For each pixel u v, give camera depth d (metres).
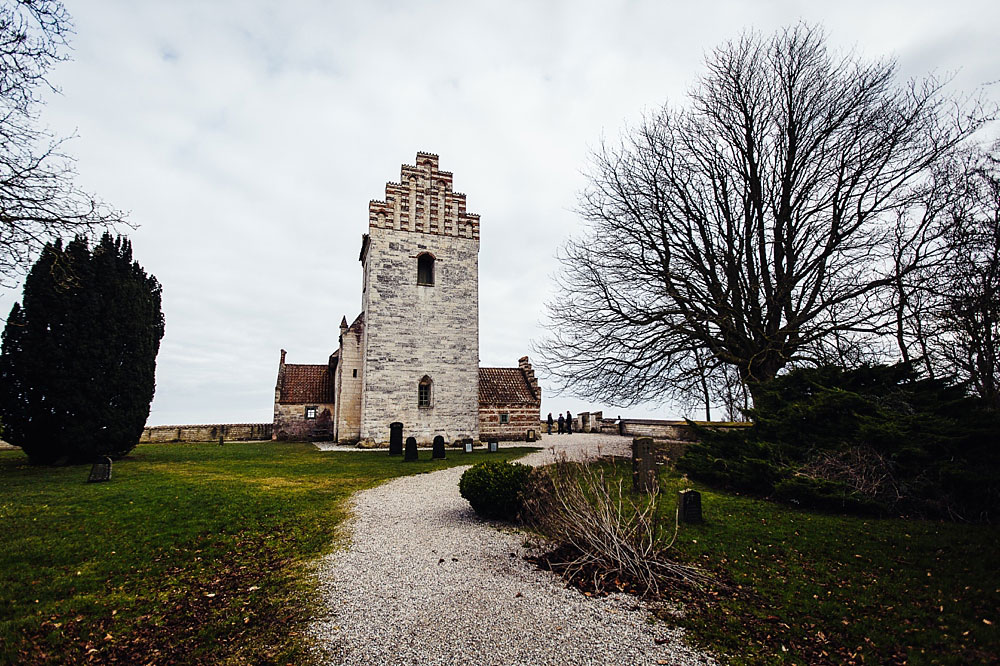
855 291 17.27
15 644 5.52
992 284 11.43
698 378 20.16
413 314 28.59
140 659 5.36
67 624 6.05
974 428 11.77
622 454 22.84
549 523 9.20
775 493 12.69
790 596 6.96
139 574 7.66
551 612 6.47
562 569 7.92
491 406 32.06
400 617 6.29
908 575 7.66
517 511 10.69
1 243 10.03
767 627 6.09
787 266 18.88
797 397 15.34
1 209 10.01
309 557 8.47
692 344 19.83
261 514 10.97
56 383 17.98
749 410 15.60
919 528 10.09
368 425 27.17
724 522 10.69
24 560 8.03
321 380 36.81
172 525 10.02
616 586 7.28
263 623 6.12
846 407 13.50
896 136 17.09
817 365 17.55
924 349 16.69
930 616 6.29
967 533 9.64
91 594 6.92
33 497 12.27
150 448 26.50
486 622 6.18
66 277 12.88
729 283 19.50
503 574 7.77
